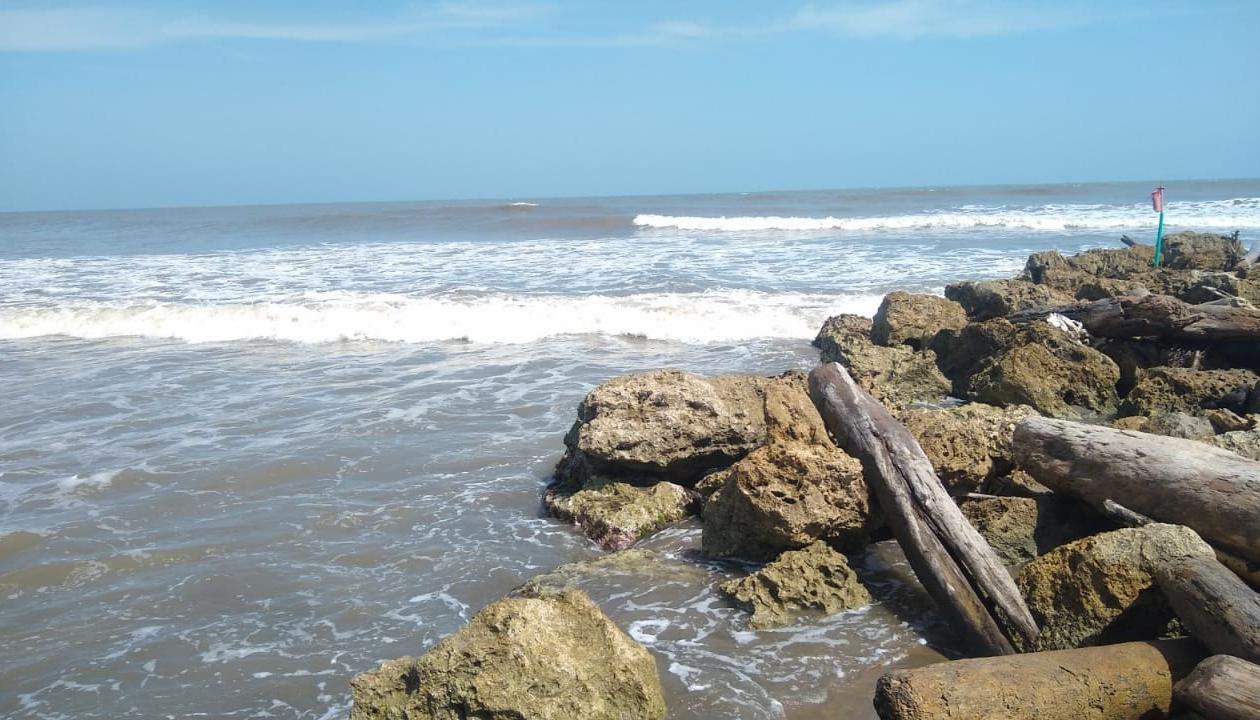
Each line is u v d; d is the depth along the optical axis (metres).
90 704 5.46
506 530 7.94
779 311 17.28
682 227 40.50
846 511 6.51
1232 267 15.68
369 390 12.95
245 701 5.44
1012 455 7.08
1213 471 5.41
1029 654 4.58
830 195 75.00
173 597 6.80
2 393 13.24
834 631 5.89
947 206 52.53
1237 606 4.39
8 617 6.55
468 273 24.12
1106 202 54.00
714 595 6.46
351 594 6.79
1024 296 13.52
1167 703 4.41
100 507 8.63
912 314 13.37
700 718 4.99
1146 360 11.04
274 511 8.44
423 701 4.54
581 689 4.58
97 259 30.34
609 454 8.07
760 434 8.26
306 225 44.38
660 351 15.16
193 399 12.67
